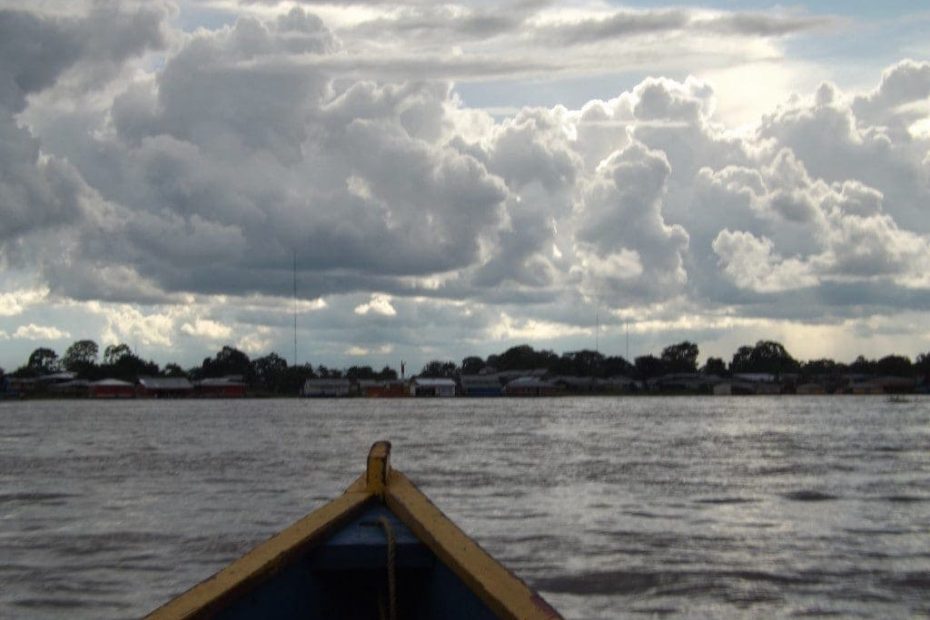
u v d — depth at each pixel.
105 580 17.62
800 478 35.47
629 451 49.84
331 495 29.92
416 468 39.22
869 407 143.88
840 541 21.50
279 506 27.28
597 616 15.35
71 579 17.69
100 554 19.94
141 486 33.03
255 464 42.09
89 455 48.44
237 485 33.16
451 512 25.77
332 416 108.69
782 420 95.19
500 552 19.92
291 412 124.69
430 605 7.59
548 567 18.50
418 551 7.54
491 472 37.38
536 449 51.25
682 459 44.44
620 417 102.94
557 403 172.50
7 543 21.28
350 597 7.81
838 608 15.84
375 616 7.82
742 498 29.31
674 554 19.78
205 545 20.91
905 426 81.31
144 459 45.47
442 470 38.22
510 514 25.44
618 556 19.52
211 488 32.22
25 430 77.38
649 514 25.56
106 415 115.62
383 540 7.53
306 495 30.00
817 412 120.38
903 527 23.62
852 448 52.94
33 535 22.34
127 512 26.20
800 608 15.74
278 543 7.00
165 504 27.91
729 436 64.75
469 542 7.09
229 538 21.78
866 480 35.03
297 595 7.18
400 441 59.09
